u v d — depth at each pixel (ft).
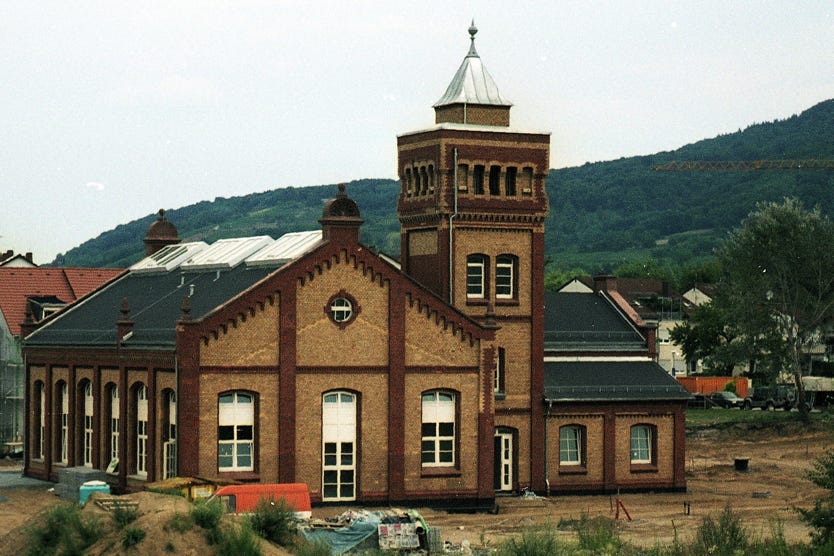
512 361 232.73
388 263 208.13
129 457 214.69
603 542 161.17
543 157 234.17
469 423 212.84
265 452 199.00
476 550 167.63
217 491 170.91
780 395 424.87
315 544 148.25
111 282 267.59
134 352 211.61
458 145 228.84
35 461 248.73
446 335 212.02
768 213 377.71
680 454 240.32
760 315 375.45
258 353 199.11
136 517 141.49
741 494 237.45
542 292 234.79
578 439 237.25
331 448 204.64
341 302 205.46
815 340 428.56
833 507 162.20
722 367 445.78
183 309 195.00
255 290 198.80
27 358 251.80
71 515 140.67
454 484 211.20
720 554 156.97
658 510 214.48
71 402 234.79
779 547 157.79
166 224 280.92
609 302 257.75
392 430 207.41
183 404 193.88
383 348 207.62
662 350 541.34
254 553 135.54
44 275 325.83
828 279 371.15
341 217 204.85
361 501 205.46
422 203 232.73
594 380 239.71
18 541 142.20
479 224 230.07
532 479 232.53
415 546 165.17
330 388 203.92
